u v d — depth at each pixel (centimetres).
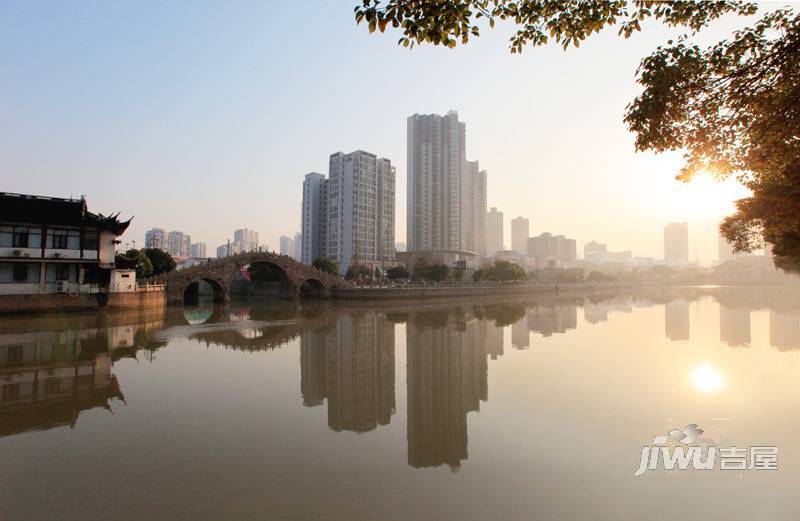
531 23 761
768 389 1700
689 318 4581
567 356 2497
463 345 2936
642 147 912
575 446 1188
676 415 1409
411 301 7856
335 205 15275
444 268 11388
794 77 749
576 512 855
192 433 1294
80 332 3306
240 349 2767
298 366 2275
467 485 970
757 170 938
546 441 1226
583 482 982
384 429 1340
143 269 6675
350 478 1005
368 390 1819
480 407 1547
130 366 2205
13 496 912
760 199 1780
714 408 1469
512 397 1664
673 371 2055
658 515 842
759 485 953
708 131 859
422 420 1423
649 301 7925
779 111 789
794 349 2603
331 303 7356
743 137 857
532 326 4009
